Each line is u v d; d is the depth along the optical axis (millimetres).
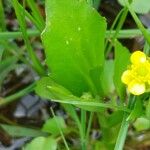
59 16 105
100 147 134
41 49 166
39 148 126
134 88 99
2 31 134
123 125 108
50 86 110
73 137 145
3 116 158
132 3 131
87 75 114
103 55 113
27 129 140
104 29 109
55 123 136
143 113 109
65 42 108
